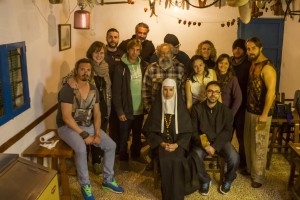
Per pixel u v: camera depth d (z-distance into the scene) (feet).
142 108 10.57
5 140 7.40
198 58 9.84
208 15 16.39
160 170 8.77
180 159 8.80
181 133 9.46
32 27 8.86
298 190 8.77
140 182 10.09
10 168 6.03
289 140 11.93
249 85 9.57
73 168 10.28
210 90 9.16
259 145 9.53
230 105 10.15
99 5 15.94
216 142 9.28
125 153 10.65
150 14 16.17
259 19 16.72
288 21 16.24
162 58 9.91
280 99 12.13
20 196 5.47
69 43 12.60
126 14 16.16
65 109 8.61
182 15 16.35
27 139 8.54
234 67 10.43
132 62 10.19
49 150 8.37
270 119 9.48
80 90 8.77
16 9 7.88
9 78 7.51
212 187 9.86
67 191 8.70
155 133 9.55
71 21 12.95
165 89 9.28
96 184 9.94
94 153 10.35
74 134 8.65
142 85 10.33
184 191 8.88
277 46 17.12
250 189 9.75
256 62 9.32
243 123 10.42
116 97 10.21
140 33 12.30
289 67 16.08
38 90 9.32
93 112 9.27
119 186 9.55
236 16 16.44
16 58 8.01
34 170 6.28
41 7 9.52
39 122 9.24
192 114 9.66
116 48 11.36
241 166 10.81
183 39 16.66
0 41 7.13
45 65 9.90
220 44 16.78
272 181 10.21
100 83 9.83
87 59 8.93
